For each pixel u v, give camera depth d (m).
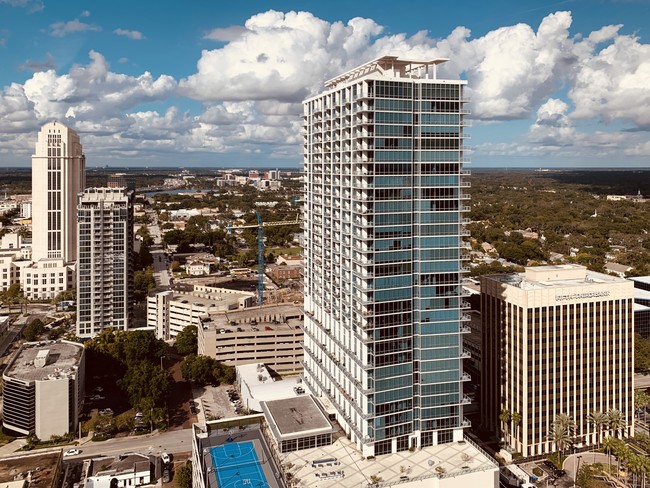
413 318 168.12
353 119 168.88
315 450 164.88
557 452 195.25
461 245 170.25
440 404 170.00
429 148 165.12
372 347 162.75
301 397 186.88
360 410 165.88
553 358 199.88
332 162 190.12
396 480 148.12
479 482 153.50
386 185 162.75
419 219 165.88
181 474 183.50
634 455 175.88
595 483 182.00
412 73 181.25
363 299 163.75
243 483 147.00
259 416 183.88
